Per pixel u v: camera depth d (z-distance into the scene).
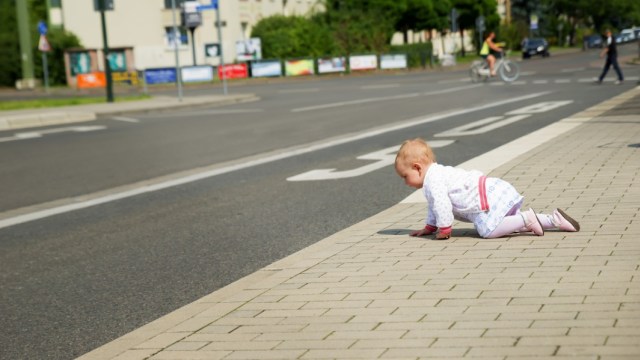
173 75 65.94
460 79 48.53
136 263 8.38
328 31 75.44
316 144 18.69
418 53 74.00
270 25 73.75
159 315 6.57
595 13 166.88
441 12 94.19
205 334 5.36
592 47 132.00
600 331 4.64
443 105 28.47
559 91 32.06
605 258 6.29
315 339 5.02
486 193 7.41
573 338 4.57
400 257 6.98
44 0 80.19
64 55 70.94
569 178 10.46
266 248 8.70
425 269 6.46
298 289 6.23
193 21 43.41
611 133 15.61
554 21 159.12
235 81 65.75
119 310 6.77
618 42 116.94
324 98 37.38
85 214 11.44
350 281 6.31
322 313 5.54
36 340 6.13
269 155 17.16
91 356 5.19
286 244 8.82
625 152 12.65
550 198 9.15
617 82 35.81
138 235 9.79
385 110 27.70
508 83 40.62
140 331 5.62
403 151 7.66
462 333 4.84
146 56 73.06
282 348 4.93
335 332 5.11
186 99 40.09
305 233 9.32
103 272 8.09
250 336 5.21
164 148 19.67
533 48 89.81
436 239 7.61
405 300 5.63
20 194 13.59
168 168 15.98
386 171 13.78
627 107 21.59
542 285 5.67
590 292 5.41
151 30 73.06
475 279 6.00
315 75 69.44
